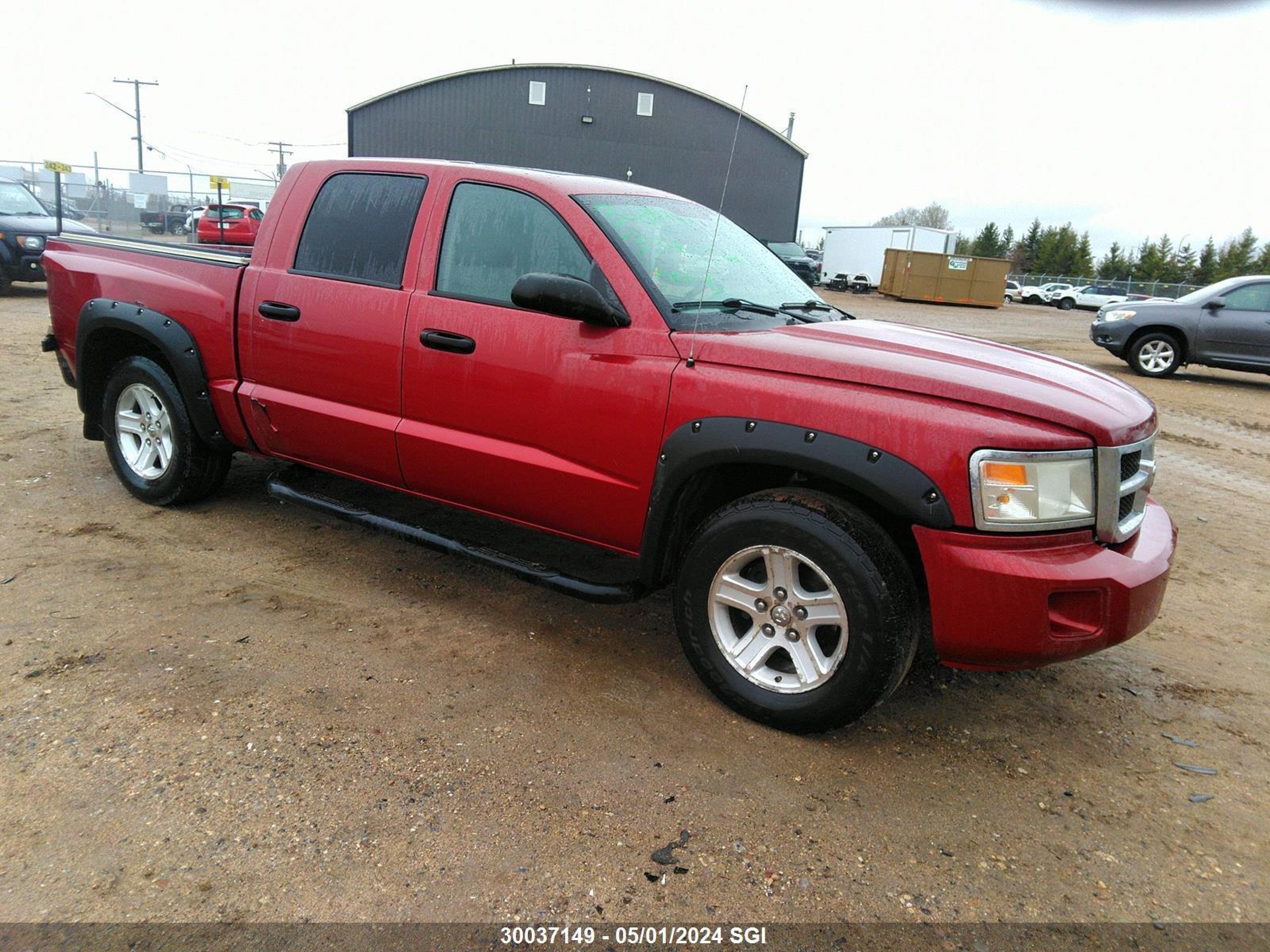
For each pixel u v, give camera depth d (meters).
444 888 2.20
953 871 2.37
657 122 36.88
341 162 3.97
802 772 2.76
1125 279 73.31
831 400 2.73
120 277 4.50
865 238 41.19
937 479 2.58
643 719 2.99
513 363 3.29
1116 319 12.88
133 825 2.34
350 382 3.75
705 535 2.98
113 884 2.14
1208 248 74.50
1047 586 2.54
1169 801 2.74
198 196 22.27
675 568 3.25
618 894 2.21
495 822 2.44
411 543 3.86
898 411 2.64
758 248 4.18
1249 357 11.85
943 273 34.38
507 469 3.37
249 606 3.65
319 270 3.89
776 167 38.19
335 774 2.59
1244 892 2.35
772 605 2.89
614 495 3.16
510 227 3.43
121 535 4.30
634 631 3.67
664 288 3.19
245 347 4.09
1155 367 12.55
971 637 2.63
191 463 4.49
